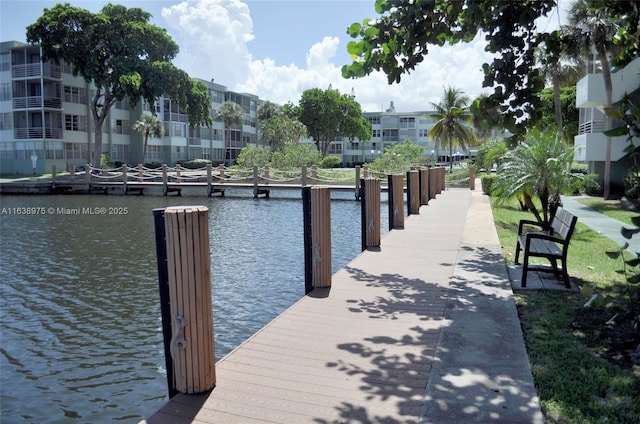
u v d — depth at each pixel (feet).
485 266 25.36
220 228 57.72
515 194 38.81
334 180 103.50
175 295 12.00
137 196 104.47
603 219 47.80
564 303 18.90
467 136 159.53
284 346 14.90
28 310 28.40
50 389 19.36
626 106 13.08
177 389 12.17
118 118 177.68
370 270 24.82
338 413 10.99
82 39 137.69
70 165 115.65
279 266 38.19
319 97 230.07
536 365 13.34
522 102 20.42
